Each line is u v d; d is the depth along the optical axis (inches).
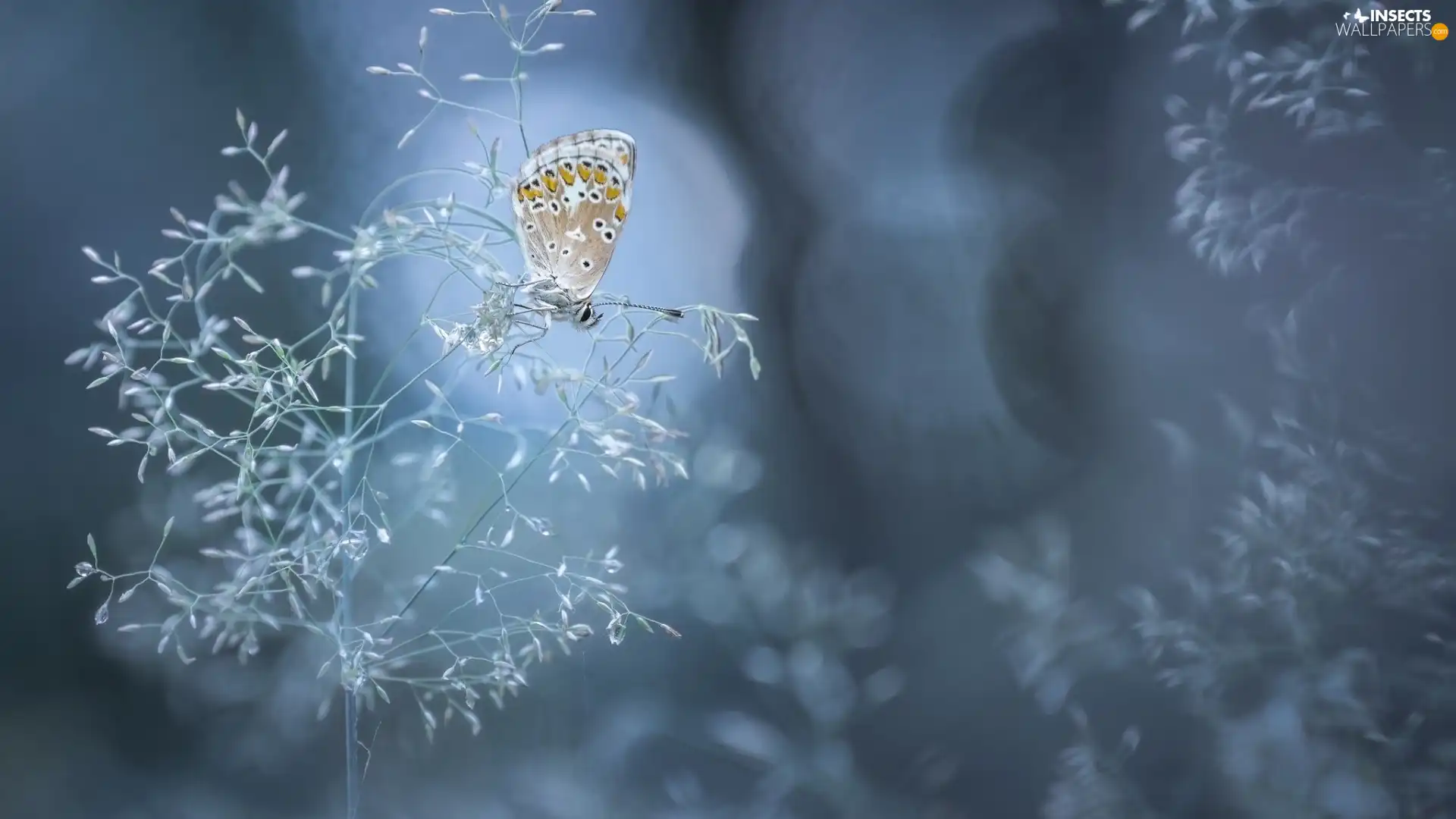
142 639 15.5
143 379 12.1
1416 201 13.4
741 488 15.9
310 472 12.6
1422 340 13.4
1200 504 14.5
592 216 12.5
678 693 15.7
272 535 12.3
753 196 26.1
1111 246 19.5
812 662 15.2
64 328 21.2
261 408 12.2
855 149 25.6
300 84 20.8
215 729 16.0
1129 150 19.1
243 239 12.1
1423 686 13.3
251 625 12.3
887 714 17.1
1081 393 20.3
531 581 15.2
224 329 12.1
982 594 18.4
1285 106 13.5
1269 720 13.4
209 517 12.2
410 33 20.4
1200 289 15.3
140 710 17.7
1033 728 16.6
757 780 15.6
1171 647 13.7
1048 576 14.5
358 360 15.7
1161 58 17.7
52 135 21.1
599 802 15.0
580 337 13.1
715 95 25.8
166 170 21.2
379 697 15.2
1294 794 13.3
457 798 15.0
